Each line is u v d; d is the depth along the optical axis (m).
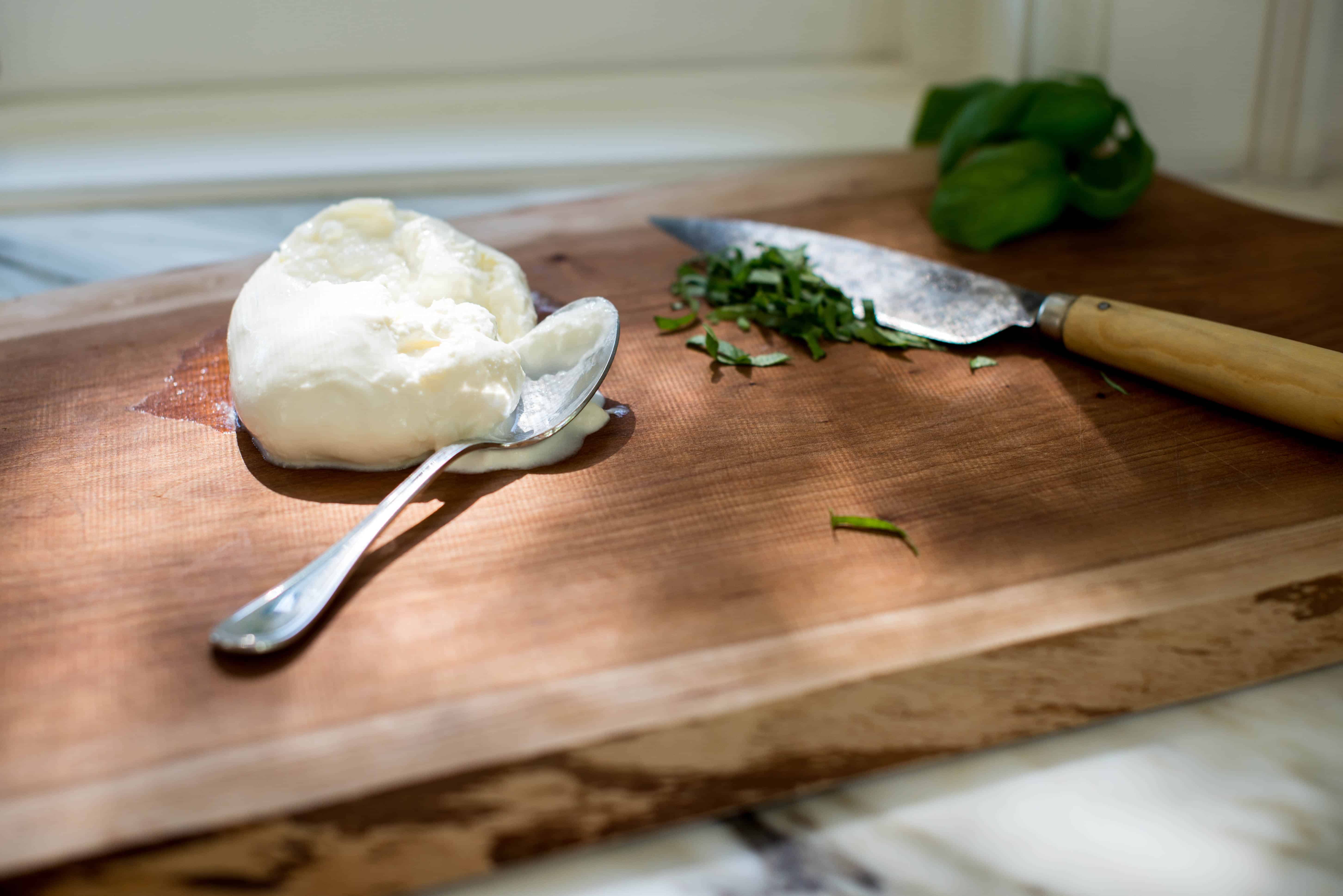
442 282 0.46
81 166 0.65
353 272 0.46
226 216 0.63
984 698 0.37
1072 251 0.55
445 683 0.36
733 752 0.35
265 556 0.39
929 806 0.36
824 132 0.69
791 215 0.58
